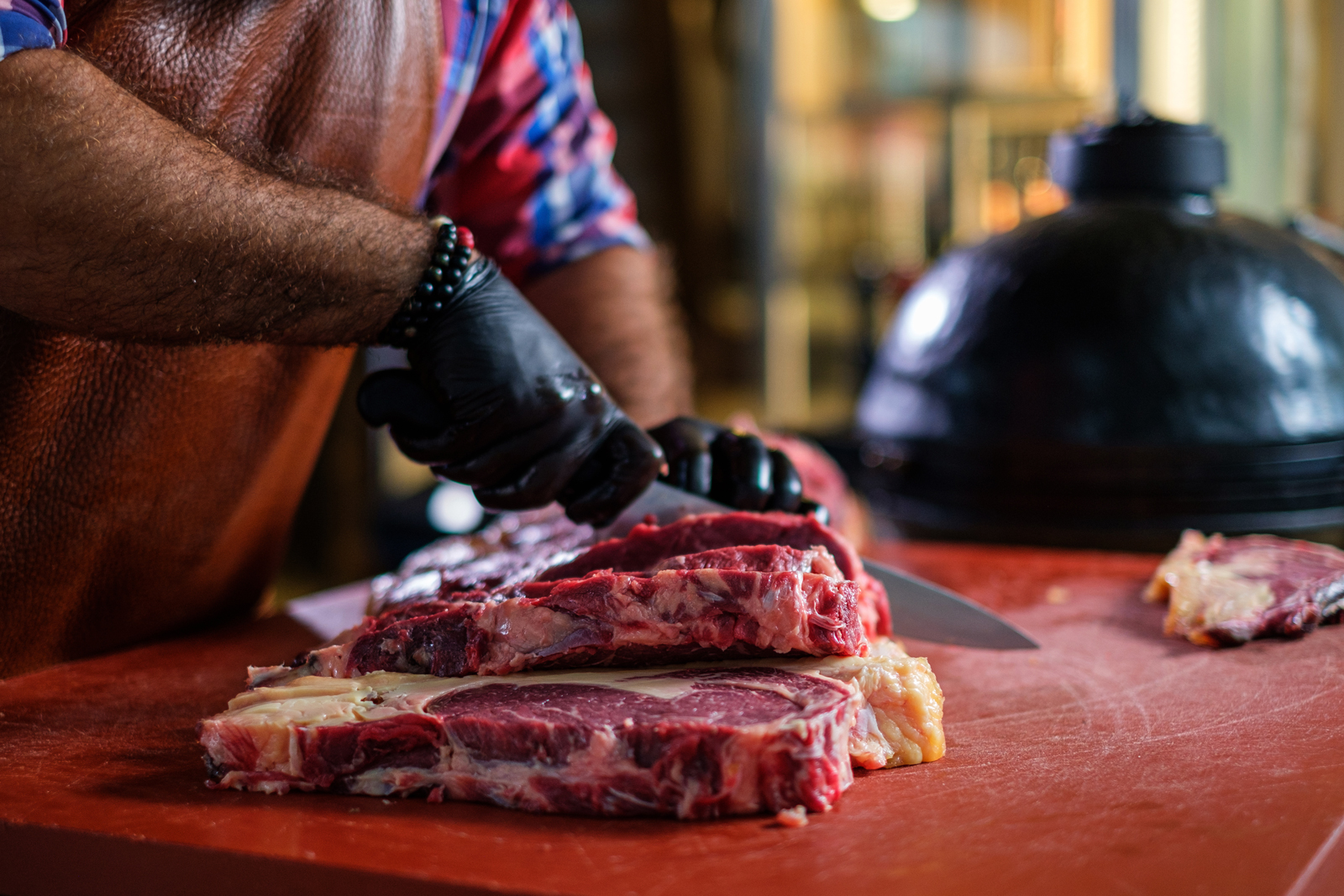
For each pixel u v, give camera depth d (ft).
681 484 5.09
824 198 17.34
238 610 6.16
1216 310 7.35
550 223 6.36
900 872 3.03
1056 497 7.52
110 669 5.18
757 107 16.97
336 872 3.10
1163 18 9.88
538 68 6.09
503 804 3.49
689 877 3.01
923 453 8.09
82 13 4.21
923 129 15.51
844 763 3.52
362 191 4.14
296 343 3.95
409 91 5.15
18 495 4.64
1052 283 7.60
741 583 3.75
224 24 4.48
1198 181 7.84
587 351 6.42
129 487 4.94
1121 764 3.76
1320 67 9.60
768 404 17.90
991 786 3.58
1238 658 4.96
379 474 13.42
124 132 3.32
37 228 3.22
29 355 4.38
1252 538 6.36
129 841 3.30
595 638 3.84
